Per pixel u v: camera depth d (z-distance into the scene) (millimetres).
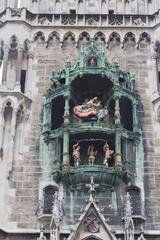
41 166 40656
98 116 41438
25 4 48719
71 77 42812
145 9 49062
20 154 41062
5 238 37469
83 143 41750
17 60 44625
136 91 44000
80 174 39281
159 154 41281
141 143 41719
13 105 42219
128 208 37125
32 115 42938
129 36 46969
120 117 42125
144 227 38094
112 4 49375
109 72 42812
